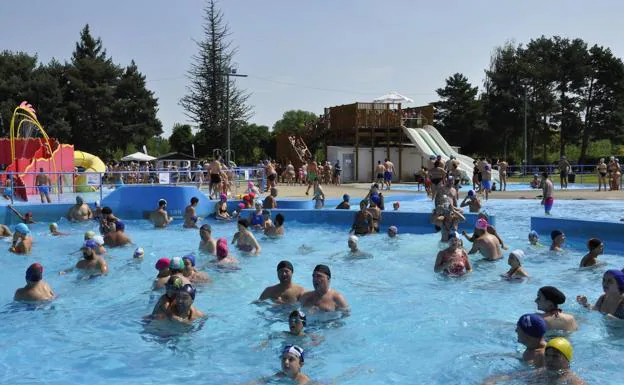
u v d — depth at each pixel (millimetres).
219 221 15930
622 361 5070
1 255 10711
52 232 13203
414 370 5004
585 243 11625
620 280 6238
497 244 9805
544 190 16062
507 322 6363
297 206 18078
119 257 10336
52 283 8352
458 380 4746
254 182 25453
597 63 54812
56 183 20328
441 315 6660
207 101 54344
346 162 35219
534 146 60875
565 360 4527
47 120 52469
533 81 54906
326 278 6566
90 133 55188
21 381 4832
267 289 7160
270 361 5227
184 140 68688
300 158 35969
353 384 4715
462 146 59031
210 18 53281
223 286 8102
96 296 7621
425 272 9047
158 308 6457
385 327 6203
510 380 4672
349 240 10461
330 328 6164
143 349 5582
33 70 56594
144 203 16688
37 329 6227
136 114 58062
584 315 6363
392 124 35562
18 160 21125
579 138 56688
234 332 6039
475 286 8055
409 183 33656
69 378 4895
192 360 5285
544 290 5875
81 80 55031
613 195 22031
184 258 8234
